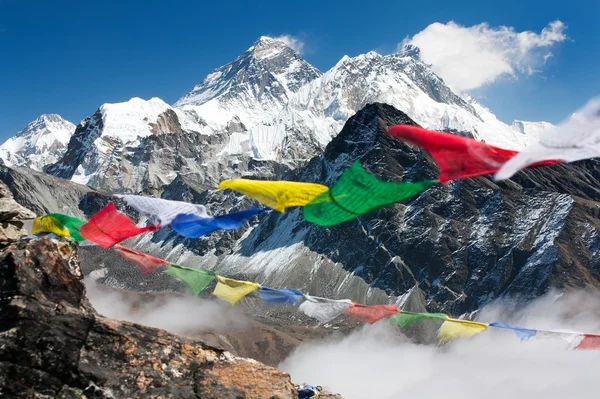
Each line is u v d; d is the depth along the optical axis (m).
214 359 17.45
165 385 16.42
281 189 12.86
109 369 16.38
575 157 10.26
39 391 15.61
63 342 16.52
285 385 17.19
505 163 10.80
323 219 13.05
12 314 16.81
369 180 11.89
